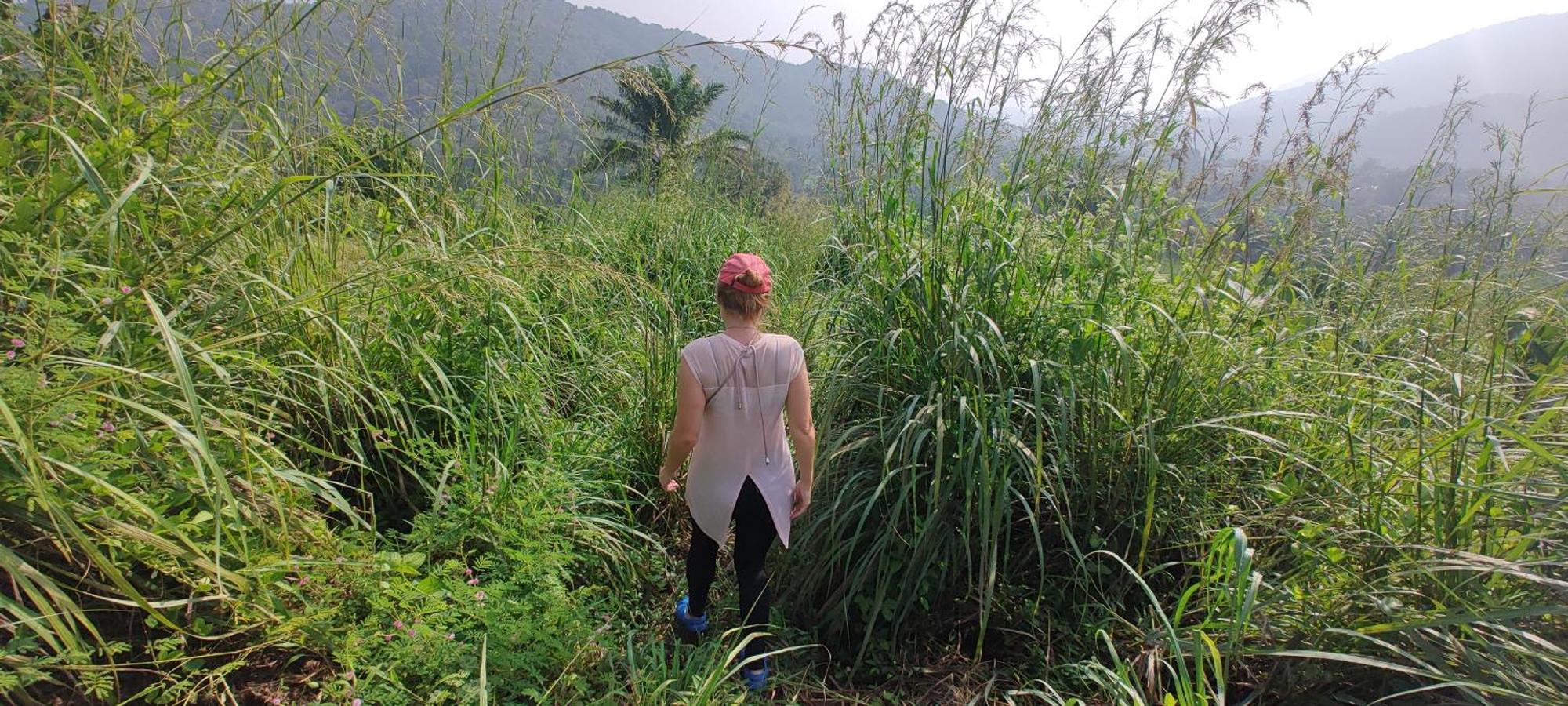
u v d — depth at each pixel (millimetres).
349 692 1922
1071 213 3270
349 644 1986
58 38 2068
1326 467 2943
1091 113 3170
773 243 6660
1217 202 3209
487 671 2160
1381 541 2514
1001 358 2980
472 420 2809
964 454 2820
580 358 3891
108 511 1675
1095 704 2598
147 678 1826
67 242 2014
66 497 1612
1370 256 3910
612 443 3549
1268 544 2871
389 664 2035
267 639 1960
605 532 2963
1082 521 3064
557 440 3211
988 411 2830
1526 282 3324
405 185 3338
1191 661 2562
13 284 1744
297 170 2961
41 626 1452
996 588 3008
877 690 2783
